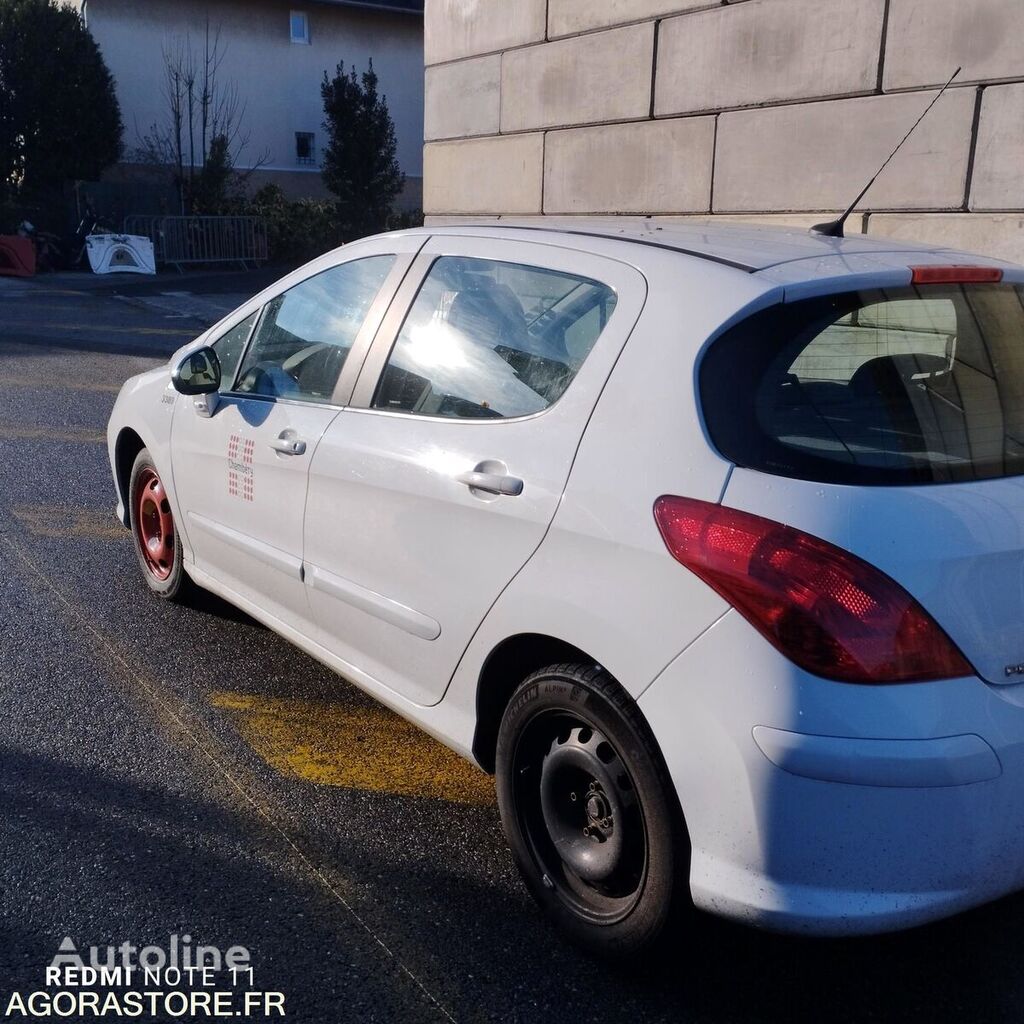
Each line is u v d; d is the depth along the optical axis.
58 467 8.12
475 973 2.95
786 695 2.40
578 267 3.22
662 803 2.66
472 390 3.37
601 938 2.91
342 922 3.15
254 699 4.54
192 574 5.03
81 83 26.09
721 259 2.98
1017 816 2.48
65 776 3.89
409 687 3.55
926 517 2.49
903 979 2.94
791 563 2.43
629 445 2.80
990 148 7.24
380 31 31.84
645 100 9.57
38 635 5.10
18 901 3.20
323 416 3.93
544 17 10.47
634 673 2.66
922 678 2.39
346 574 3.75
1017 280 3.15
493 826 3.68
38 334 14.93
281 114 30.70
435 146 12.13
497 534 3.07
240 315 4.71
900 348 2.87
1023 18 6.97
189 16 28.72
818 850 2.43
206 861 3.42
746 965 2.98
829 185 8.22
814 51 8.20
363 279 4.05
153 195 26.41
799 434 2.63
